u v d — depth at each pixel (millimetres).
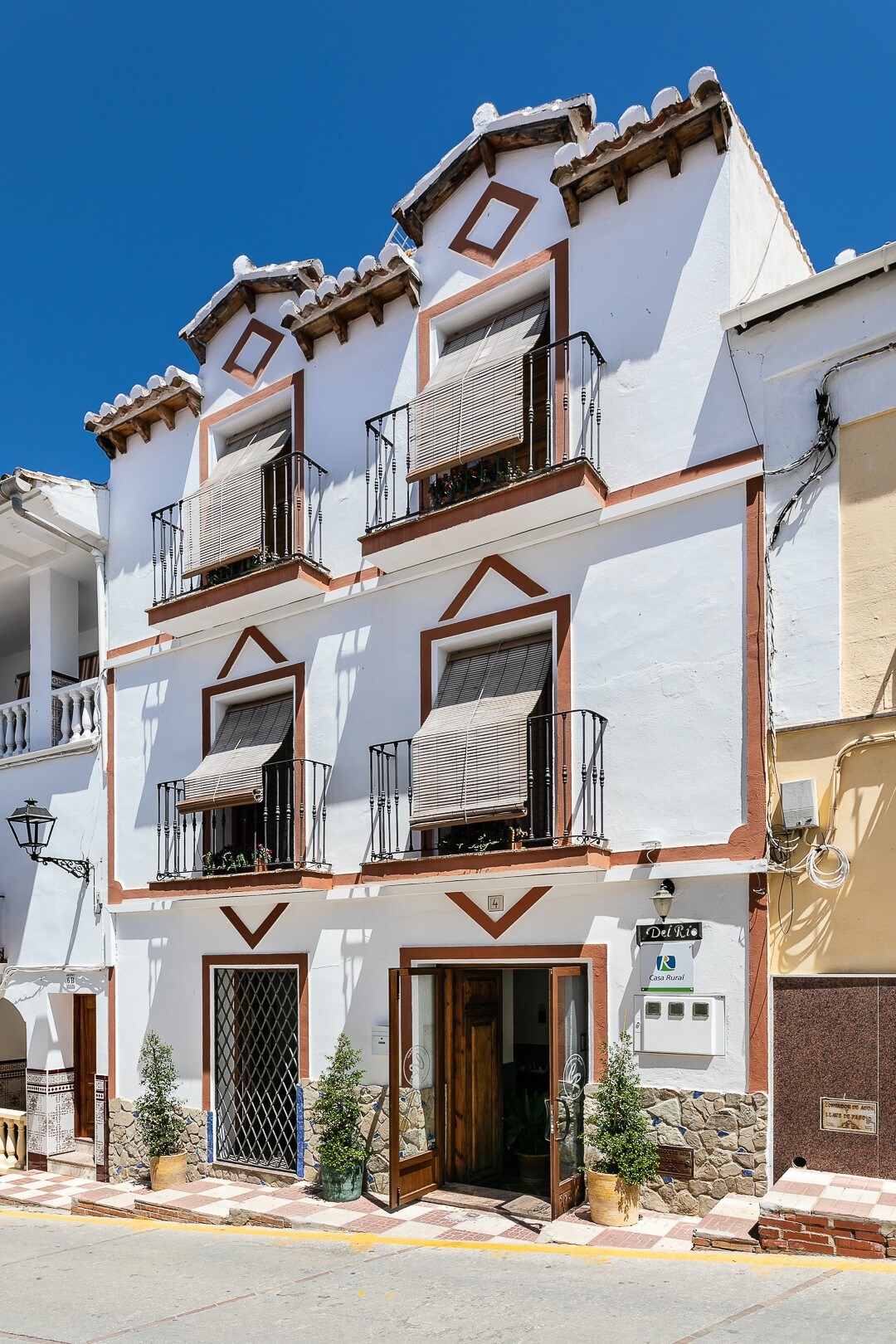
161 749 12469
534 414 9773
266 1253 7949
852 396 7824
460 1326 5793
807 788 7457
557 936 8656
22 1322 6566
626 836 8383
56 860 12945
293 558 10617
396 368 10805
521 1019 13086
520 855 8391
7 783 14453
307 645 11102
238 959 11062
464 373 9695
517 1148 10047
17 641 18109
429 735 9320
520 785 8609
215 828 11664
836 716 7547
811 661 7727
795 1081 7332
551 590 9211
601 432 9062
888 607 7477
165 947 11891
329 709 10758
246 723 11711
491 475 9797
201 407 12750
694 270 8750
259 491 11234
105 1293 7141
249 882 10453
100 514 13656
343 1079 9391
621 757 8531
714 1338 5145
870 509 7656
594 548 8992
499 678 9500
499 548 9555
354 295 10938
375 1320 6051
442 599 10000
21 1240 9383
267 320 12258
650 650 8531
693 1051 7707
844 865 7309
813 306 8062
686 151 8930
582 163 9195
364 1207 8961
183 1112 11281
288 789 11023
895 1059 6977
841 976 7234
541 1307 5977
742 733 7941
